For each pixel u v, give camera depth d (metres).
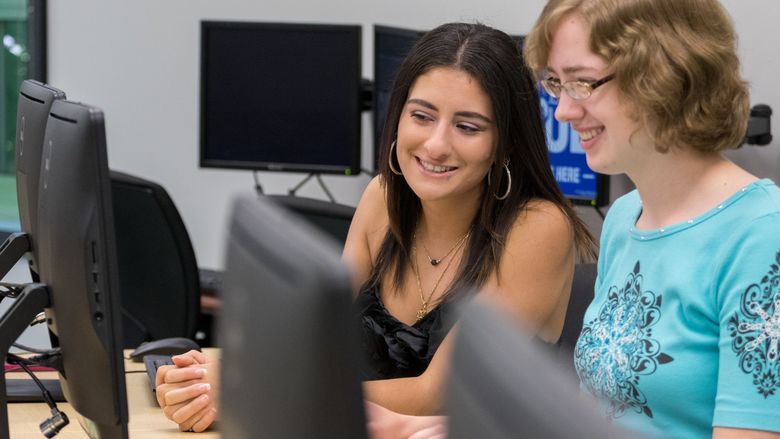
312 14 4.19
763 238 1.33
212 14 4.39
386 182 2.19
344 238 3.00
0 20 4.94
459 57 2.02
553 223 2.09
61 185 1.56
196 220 4.47
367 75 4.10
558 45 1.42
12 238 1.86
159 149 4.53
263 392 0.65
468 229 2.16
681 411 1.40
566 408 0.50
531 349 0.53
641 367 1.43
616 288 1.54
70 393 1.69
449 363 0.57
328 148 3.63
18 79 4.94
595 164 1.46
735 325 1.33
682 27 1.35
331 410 0.60
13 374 2.31
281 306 0.63
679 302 1.42
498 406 0.52
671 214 1.46
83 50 4.68
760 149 3.29
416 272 2.21
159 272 3.35
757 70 3.29
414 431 1.43
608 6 1.36
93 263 1.54
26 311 1.70
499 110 2.03
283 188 4.24
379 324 2.18
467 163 2.04
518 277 2.07
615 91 1.38
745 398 1.30
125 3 4.56
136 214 3.30
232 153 3.72
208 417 1.94
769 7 3.26
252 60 3.67
